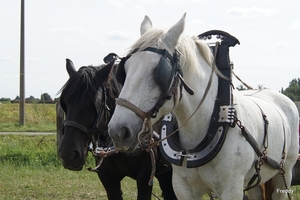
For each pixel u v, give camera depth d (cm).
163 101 280
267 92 456
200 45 333
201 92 322
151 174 397
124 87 279
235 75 365
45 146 1256
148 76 278
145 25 326
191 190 344
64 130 401
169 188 486
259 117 362
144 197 438
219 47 348
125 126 268
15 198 675
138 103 274
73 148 387
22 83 2153
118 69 293
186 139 335
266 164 365
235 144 325
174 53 295
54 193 713
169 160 334
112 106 424
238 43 345
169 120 347
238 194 328
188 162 323
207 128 329
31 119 2380
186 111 317
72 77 407
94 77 411
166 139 344
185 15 292
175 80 290
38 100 3073
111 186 450
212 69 332
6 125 2134
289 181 439
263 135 361
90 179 825
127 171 441
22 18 2133
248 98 387
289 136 425
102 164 442
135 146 277
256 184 358
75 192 719
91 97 400
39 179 824
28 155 1047
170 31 293
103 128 417
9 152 1070
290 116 440
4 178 829
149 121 277
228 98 329
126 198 682
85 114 397
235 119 323
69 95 398
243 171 333
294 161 440
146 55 283
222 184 325
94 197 688
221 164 321
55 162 1005
